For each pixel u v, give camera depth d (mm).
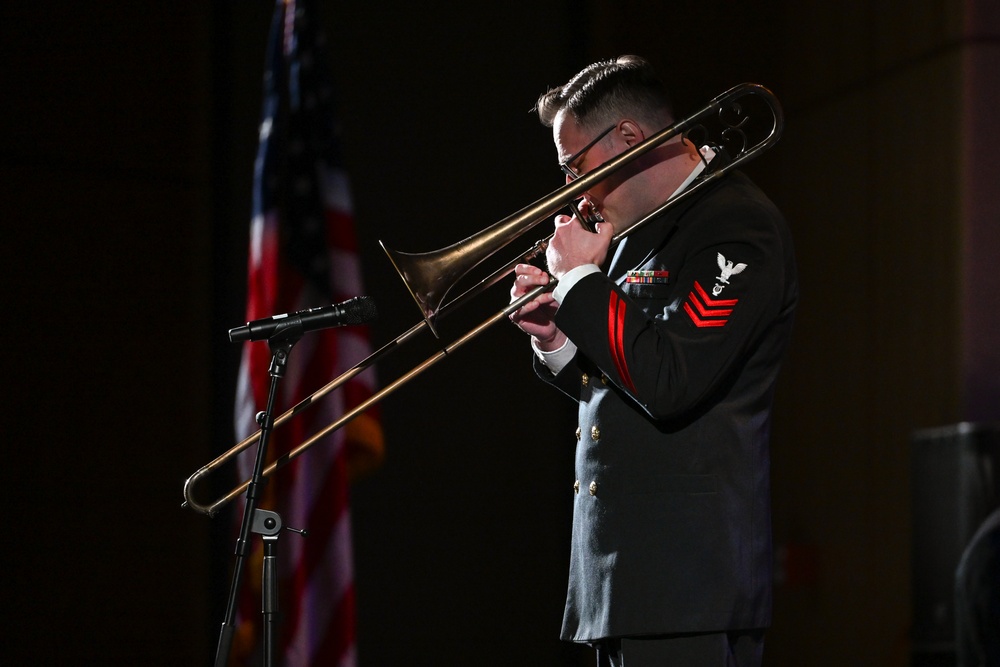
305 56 12953
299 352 12047
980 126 14336
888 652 14523
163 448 14773
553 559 16016
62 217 14688
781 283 6055
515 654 15758
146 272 14930
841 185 16141
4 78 14617
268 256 12328
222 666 6305
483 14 16375
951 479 12617
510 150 16250
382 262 15586
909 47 15164
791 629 16344
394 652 15266
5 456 14227
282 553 11805
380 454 12422
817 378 16469
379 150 15742
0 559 14102
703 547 5969
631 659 6023
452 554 15625
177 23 15266
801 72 17031
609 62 7223
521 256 7293
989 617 11883
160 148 15102
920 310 14711
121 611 14414
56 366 14500
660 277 6348
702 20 17031
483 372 15891
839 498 15789
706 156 6805
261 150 12656
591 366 6609
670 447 6105
